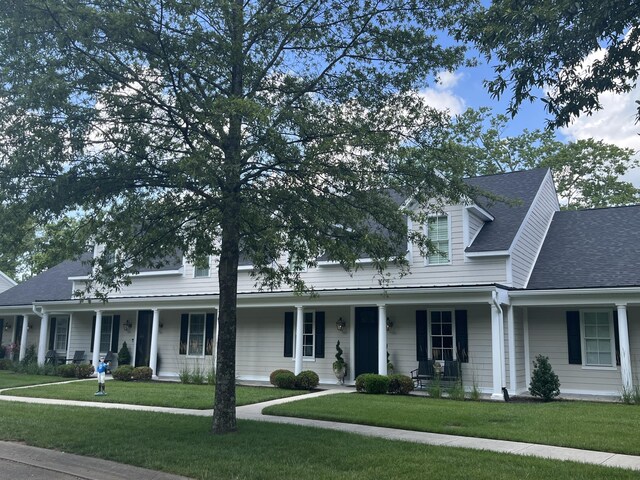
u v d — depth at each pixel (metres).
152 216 10.55
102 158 9.67
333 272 18.88
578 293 15.31
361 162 9.91
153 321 21.78
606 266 16.30
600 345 16.27
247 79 10.52
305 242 10.65
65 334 26.81
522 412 12.16
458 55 10.13
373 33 10.27
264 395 15.44
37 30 8.52
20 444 9.43
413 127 10.25
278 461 7.81
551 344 16.88
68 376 21.77
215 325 21.91
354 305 17.95
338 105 10.50
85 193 9.51
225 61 9.62
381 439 9.23
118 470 7.73
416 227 17.59
